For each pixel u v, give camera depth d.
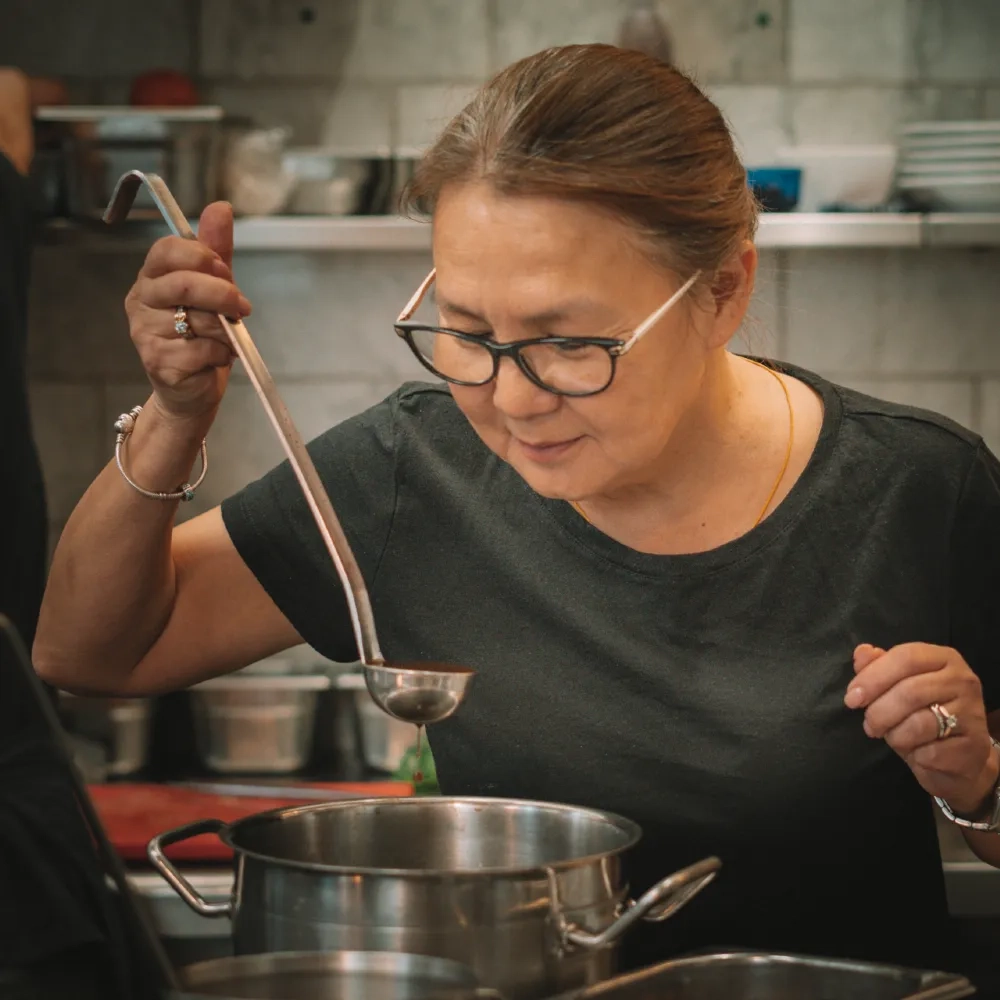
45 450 3.07
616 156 1.18
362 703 2.73
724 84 3.05
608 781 1.42
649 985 1.00
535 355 1.21
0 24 3.02
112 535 1.44
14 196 2.37
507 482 1.52
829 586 1.44
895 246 2.75
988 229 2.69
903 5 3.04
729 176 1.28
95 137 2.65
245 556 1.58
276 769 2.73
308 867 0.99
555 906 1.01
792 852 1.40
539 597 1.47
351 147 3.05
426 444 1.56
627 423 1.22
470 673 1.23
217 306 1.28
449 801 1.24
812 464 1.46
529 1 3.04
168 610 1.56
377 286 3.09
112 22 3.02
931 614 1.46
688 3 3.05
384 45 3.04
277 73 3.04
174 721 2.91
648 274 1.21
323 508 1.26
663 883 1.00
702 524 1.45
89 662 1.53
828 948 1.42
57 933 0.99
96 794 2.53
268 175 2.72
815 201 2.77
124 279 3.06
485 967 0.99
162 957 0.99
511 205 1.17
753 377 1.52
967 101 3.06
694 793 1.40
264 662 2.98
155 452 1.40
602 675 1.44
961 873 2.23
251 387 3.08
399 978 0.92
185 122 2.64
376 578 1.54
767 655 1.42
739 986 1.03
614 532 1.47
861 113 3.06
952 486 1.47
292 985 0.93
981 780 1.33
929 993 0.97
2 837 1.02
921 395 3.10
